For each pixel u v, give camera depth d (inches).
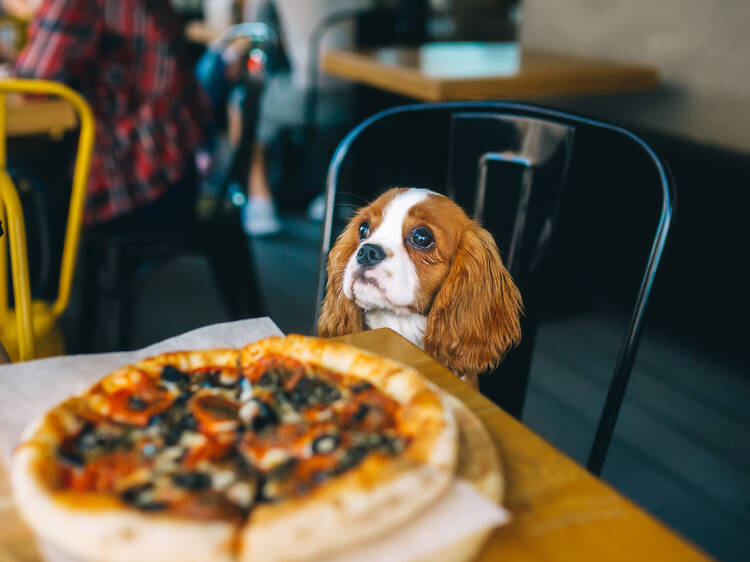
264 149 170.1
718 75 118.9
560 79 114.8
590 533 26.0
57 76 96.5
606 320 119.1
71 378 34.6
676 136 118.1
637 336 51.2
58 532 22.7
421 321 57.7
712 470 88.0
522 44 155.9
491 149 63.6
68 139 100.7
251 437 28.2
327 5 169.2
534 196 62.4
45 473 25.3
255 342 36.1
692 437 93.9
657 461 89.6
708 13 118.3
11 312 74.3
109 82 100.8
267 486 25.3
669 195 52.0
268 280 149.3
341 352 33.9
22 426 31.0
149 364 33.2
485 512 24.4
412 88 109.9
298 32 169.8
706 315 103.9
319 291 60.4
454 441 27.3
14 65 107.2
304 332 129.1
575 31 141.8
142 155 102.7
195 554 21.8
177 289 147.0
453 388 36.2
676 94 125.7
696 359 107.3
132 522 22.5
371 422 29.1
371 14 173.8
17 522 27.0
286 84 164.4
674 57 125.0
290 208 189.5
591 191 114.3
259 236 171.6
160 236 103.0
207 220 108.4
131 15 99.5
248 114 111.7
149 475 25.8
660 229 51.4
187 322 132.7
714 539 76.9
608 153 110.8
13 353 66.1
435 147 132.3
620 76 121.0
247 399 31.1
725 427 95.5
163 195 106.3
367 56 126.7
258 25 153.4
